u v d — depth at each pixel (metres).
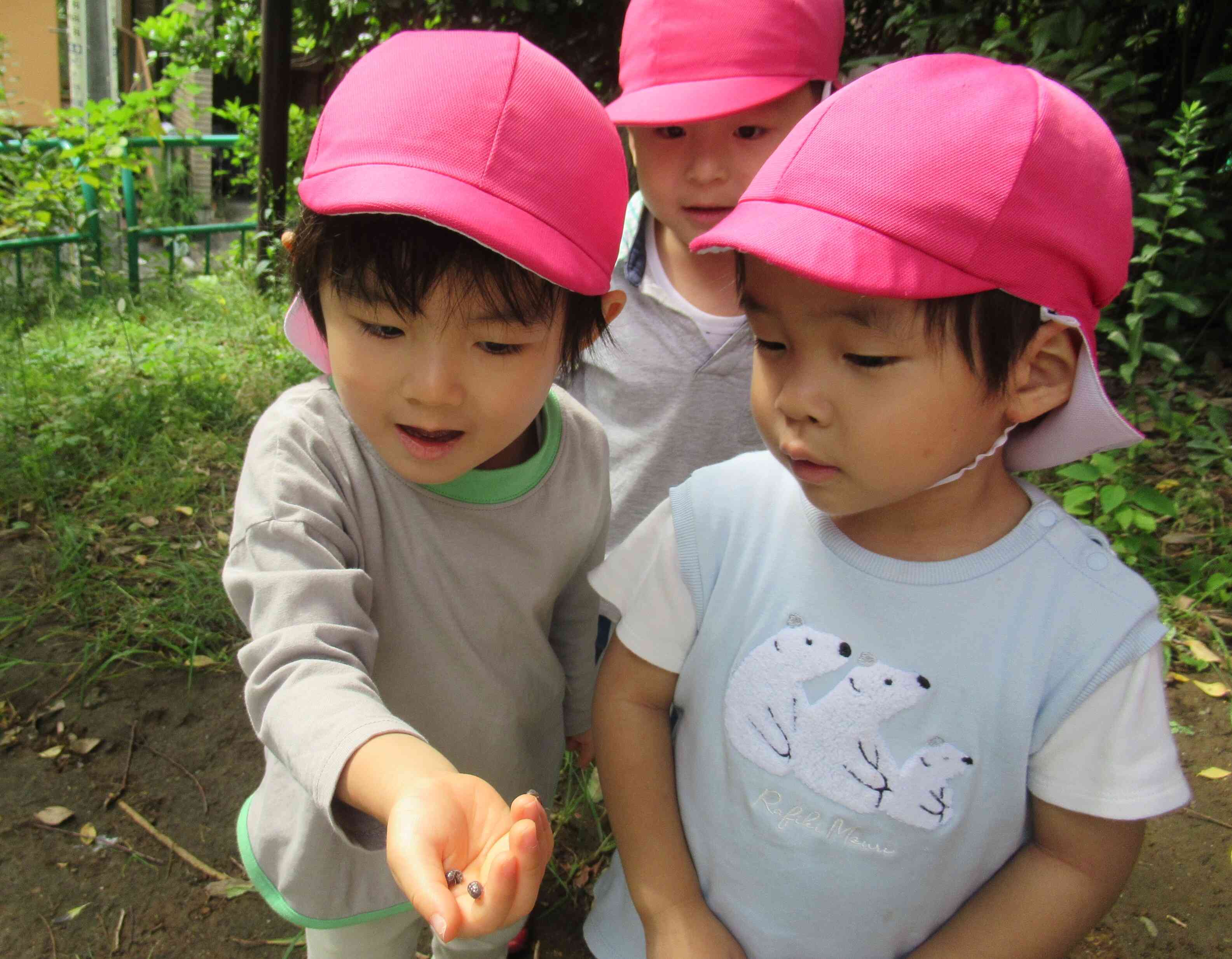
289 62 5.68
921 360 0.85
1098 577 0.97
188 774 2.37
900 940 1.05
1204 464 3.65
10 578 3.02
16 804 2.24
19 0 10.21
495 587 1.27
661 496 1.91
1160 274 4.20
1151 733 0.96
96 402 4.03
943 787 0.99
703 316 1.87
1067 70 4.20
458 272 0.96
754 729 1.05
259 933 1.98
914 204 0.81
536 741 1.43
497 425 1.06
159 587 3.01
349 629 1.05
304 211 1.05
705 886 1.11
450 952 1.54
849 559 1.02
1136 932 2.04
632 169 3.80
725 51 1.75
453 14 6.12
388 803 0.84
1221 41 4.69
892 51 5.08
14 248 5.80
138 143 6.45
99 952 1.92
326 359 1.22
